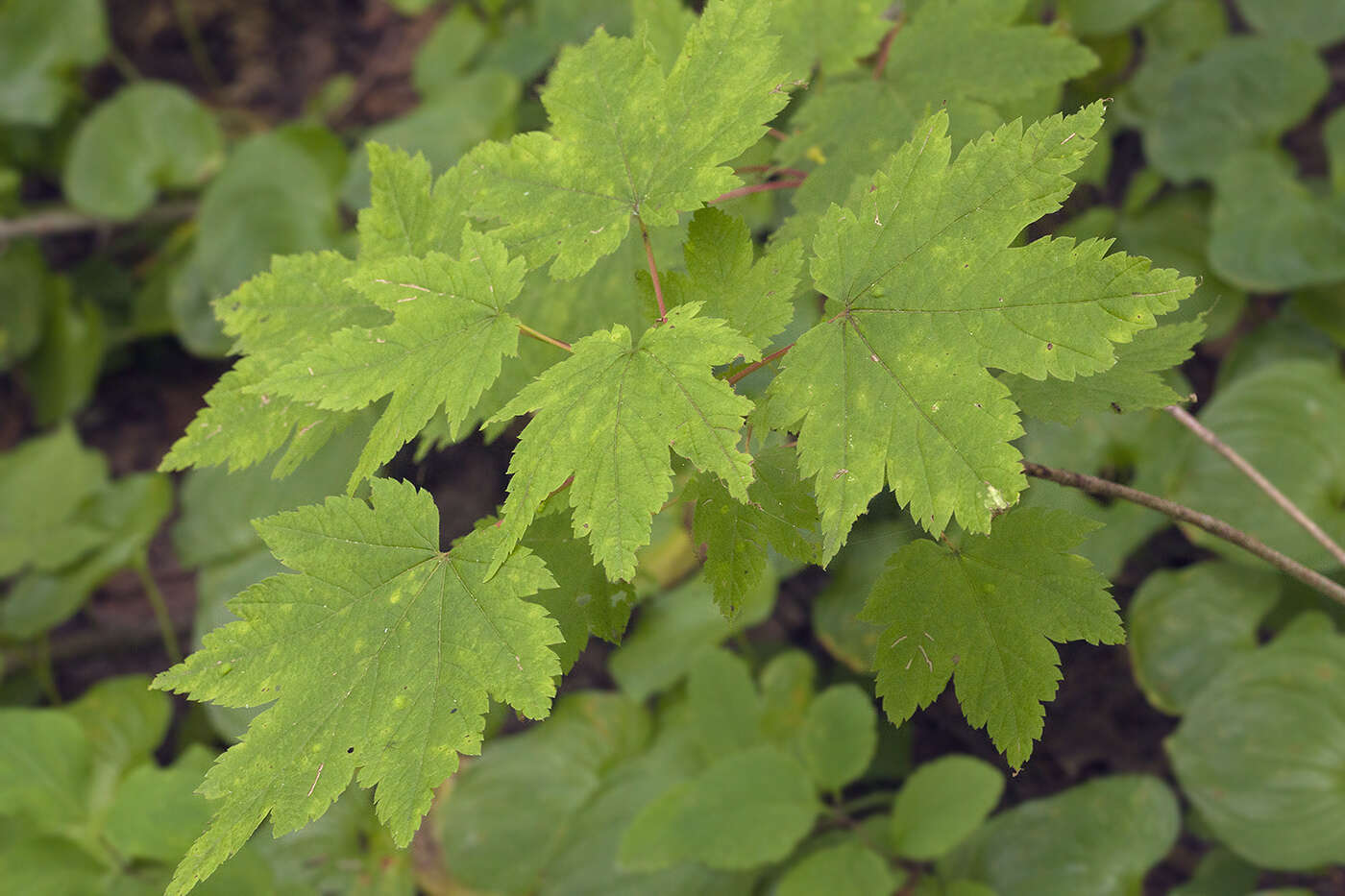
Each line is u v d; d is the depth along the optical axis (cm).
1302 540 115
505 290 52
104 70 239
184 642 182
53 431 217
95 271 225
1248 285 132
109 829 104
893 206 51
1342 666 111
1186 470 122
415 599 51
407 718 50
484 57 182
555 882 125
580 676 150
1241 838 110
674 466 55
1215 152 142
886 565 52
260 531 50
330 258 57
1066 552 51
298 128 171
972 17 65
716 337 50
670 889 121
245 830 49
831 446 50
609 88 54
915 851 106
